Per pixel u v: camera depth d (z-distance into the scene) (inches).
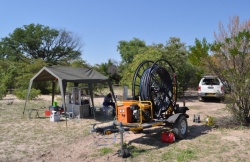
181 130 322.0
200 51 382.6
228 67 378.0
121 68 1680.6
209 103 680.4
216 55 379.6
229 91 383.9
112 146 294.5
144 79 320.5
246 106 378.9
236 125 387.5
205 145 293.0
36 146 303.3
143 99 319.9
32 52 2613.2
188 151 268.8
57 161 251.1
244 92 368.2
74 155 267.4
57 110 520.7
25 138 340.5
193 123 418.9
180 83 776.3
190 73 803.4
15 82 1163.3
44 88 1094.4
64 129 392.8
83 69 555.2
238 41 359.9
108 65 1692.9
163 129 372.8
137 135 343.3
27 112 569.3
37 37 2527.1
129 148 284.0
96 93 1025.5
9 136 351.6
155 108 325.4
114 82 1587.1
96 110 591.5
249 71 365.7
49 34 2564.0
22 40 2539.4
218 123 402.9
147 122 305.1
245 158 249.9
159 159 249.3
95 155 265.1
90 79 510.0
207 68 392.8
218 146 288.4
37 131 380.5
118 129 271.6
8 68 1246.3
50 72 477.4
